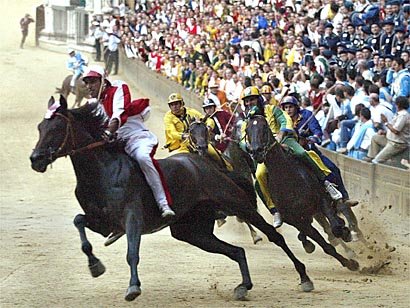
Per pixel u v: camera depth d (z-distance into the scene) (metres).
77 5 49.59
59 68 44.97
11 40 51.59
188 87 31.48
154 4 43.94
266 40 26.75
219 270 12.39
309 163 12.27
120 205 9.87
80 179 10.02
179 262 13.03
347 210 13.59
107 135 10.00
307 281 10.80
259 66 25.08
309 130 13.05
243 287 10.27
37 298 10.32
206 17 35.62
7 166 25.08
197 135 12.55
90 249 9.87
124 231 10.07
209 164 10.73
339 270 12.68
